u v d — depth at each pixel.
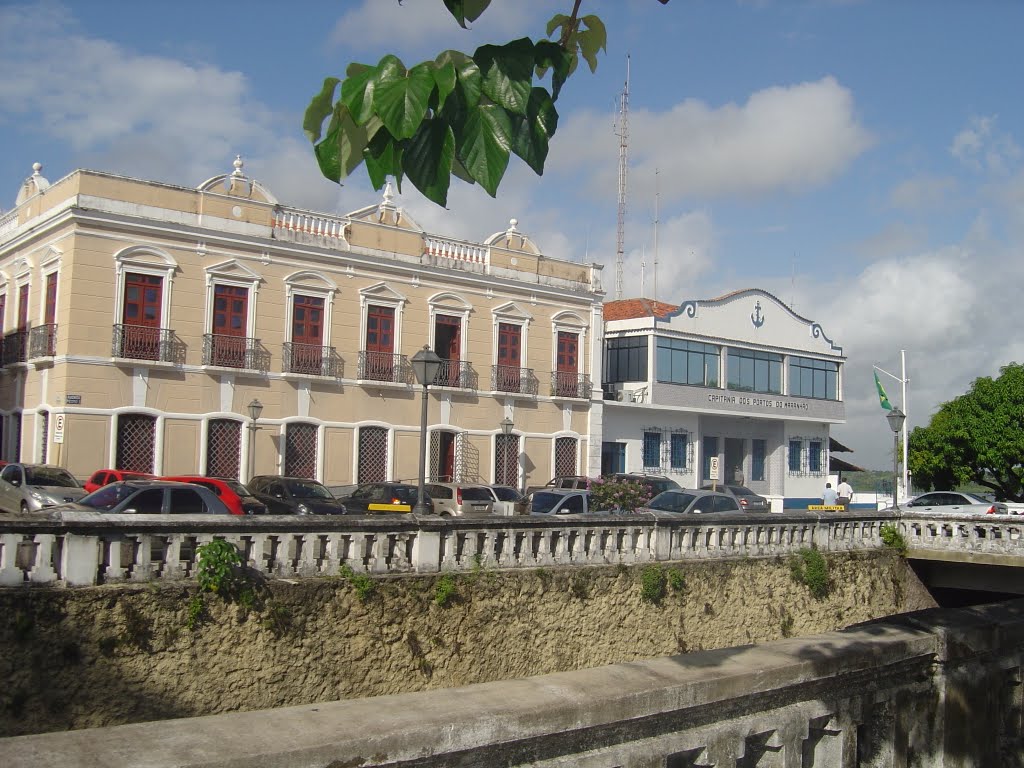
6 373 28.56
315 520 11.09
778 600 16.72
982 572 19.66
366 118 3.02
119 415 25.98
